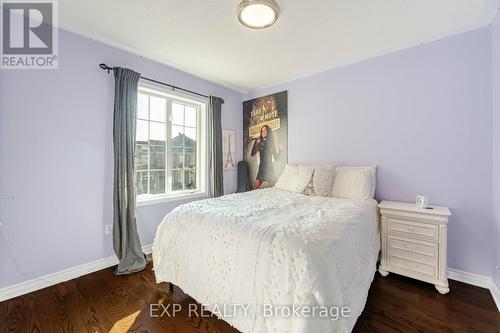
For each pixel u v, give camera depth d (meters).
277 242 1.15
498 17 1.70
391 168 2.38
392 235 2.01
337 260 1.14
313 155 3.00
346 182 2.45
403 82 2.29
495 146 1.80
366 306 1.62
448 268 2.04
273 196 2.40
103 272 2.16
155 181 2.82
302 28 2.00
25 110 1.80
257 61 2.67
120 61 2.36
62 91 1.98
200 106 3.33
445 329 1.39
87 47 2.13
